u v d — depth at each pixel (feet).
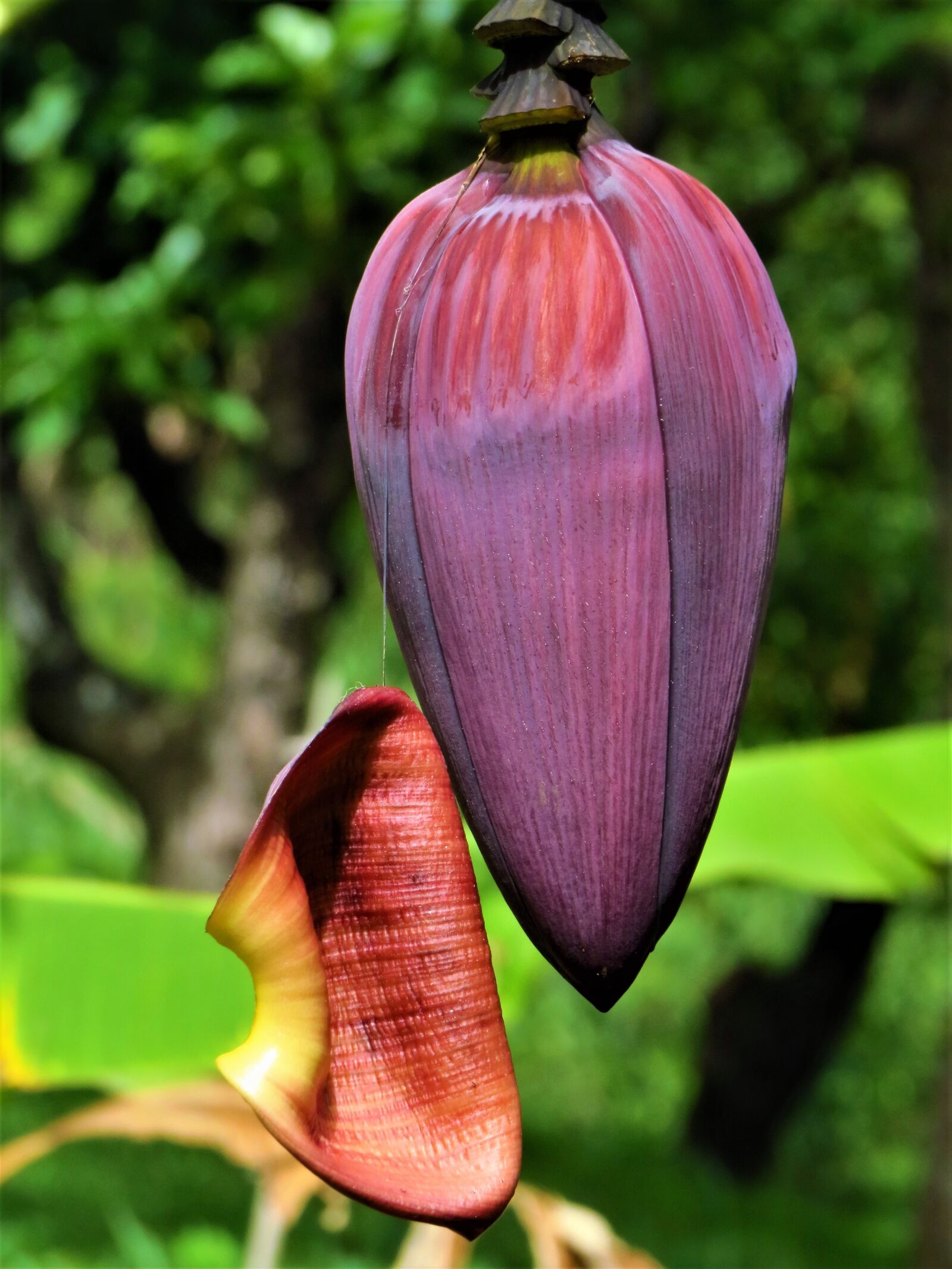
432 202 2.44
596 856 2.34
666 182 2.39
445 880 2.26
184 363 13.70
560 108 2.35
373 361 2.41
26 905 6.11
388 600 2.42
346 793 2.26
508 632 2.34
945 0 12.89
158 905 6.25
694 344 2.34
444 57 10.70
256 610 19.26
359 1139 2.22
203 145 11.11
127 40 13.39
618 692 2.33
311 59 10.55
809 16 14.33
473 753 2.38
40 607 19.54
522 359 2.32
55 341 13.47
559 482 2.32
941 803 7.45
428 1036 2.25
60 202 15.90
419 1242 5.25
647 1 13.20
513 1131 2.23
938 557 13.41
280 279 12.46
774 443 2.40
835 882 7.31
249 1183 17.60
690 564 2.34
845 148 17.63
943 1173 12.84
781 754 7.81
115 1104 6.23
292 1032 2.19
